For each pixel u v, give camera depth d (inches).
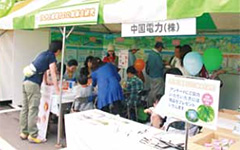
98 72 162.2
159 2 82.4
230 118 105.8
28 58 238.5
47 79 156.0
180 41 225.0
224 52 199.5
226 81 197.9
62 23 128.0
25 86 149.3
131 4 92.0
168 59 233.1
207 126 58.1
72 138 102.1
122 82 211.0
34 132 152.8
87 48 281.0
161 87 201.2
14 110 227.0
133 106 193.9
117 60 262.5
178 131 95.3
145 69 222.8
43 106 156.6
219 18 138.9
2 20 188.9
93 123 98.3
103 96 156.9
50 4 152.6
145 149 76.0
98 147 89.1
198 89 59.6
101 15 105.7
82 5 115.0
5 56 235.5
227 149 71.2
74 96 157.9
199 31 197.6
